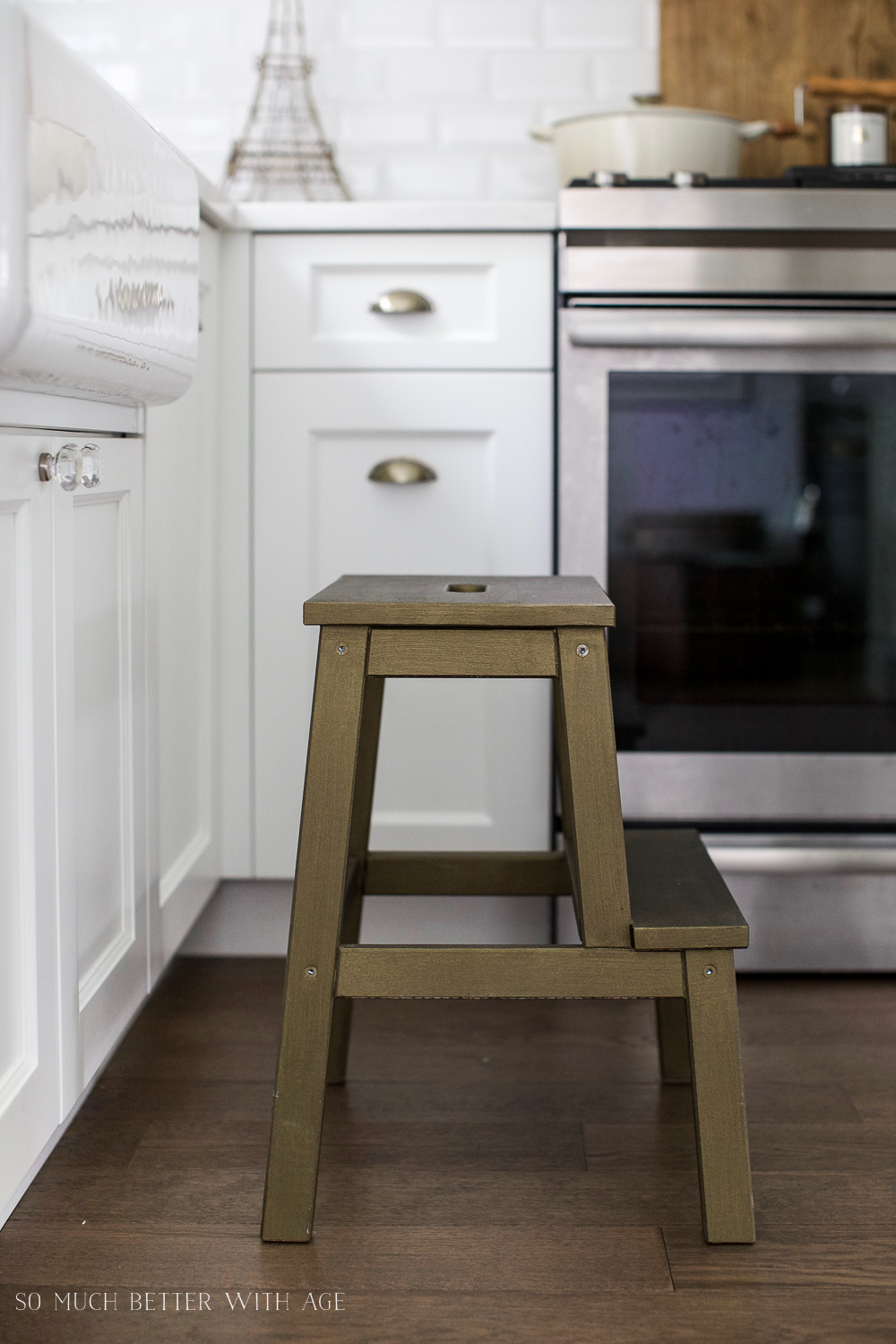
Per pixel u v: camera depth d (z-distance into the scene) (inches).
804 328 68.9
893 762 73.1
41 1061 43.3
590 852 45.9
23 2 34.6
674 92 89.5
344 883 46.5
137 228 46.2
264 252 71.3
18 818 41.6
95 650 50.1
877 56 88.7
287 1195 46.7
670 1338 41.3
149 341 48.0
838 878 73.5
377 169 90.9
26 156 34.5
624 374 70.7
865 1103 58.1
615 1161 52.8
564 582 54.2
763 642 72.6
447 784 74.4
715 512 71.7
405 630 45.8
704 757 73.0
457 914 76.4
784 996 71.7
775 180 69.2
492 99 90.2
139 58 90.3
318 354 72.0
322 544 73.4
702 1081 46.4
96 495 49.3
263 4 89.6
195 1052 63.4
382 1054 63.7
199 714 69.5
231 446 72.4
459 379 72.2
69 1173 51.5
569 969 46.3
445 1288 43.9
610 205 68.4
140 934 56.2
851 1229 47.7
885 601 72.6
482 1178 51.4
